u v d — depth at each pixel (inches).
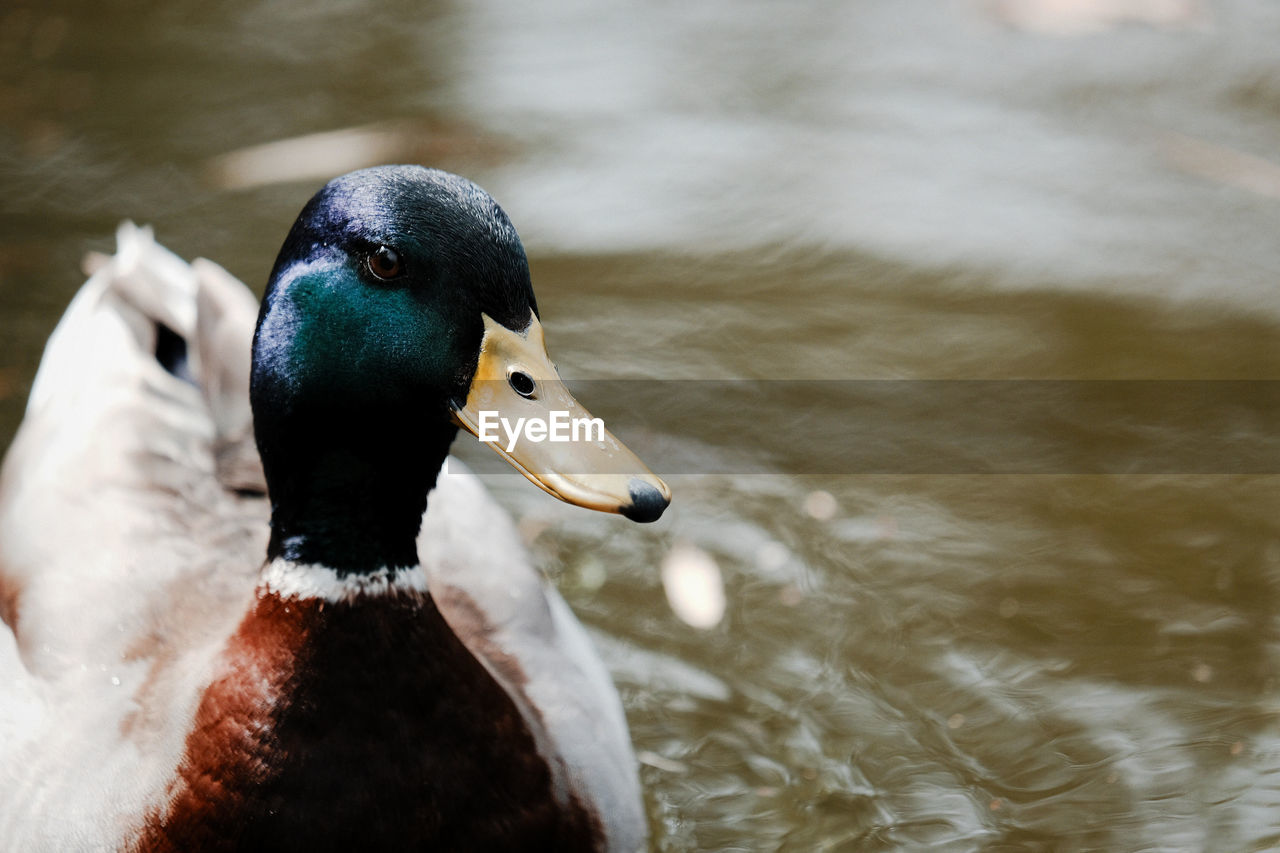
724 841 120.1
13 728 105.0
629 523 159.2
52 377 138.8
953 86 245.3
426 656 98.6
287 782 95.1
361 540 97.0
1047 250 203.2
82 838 98.1
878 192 214.4
